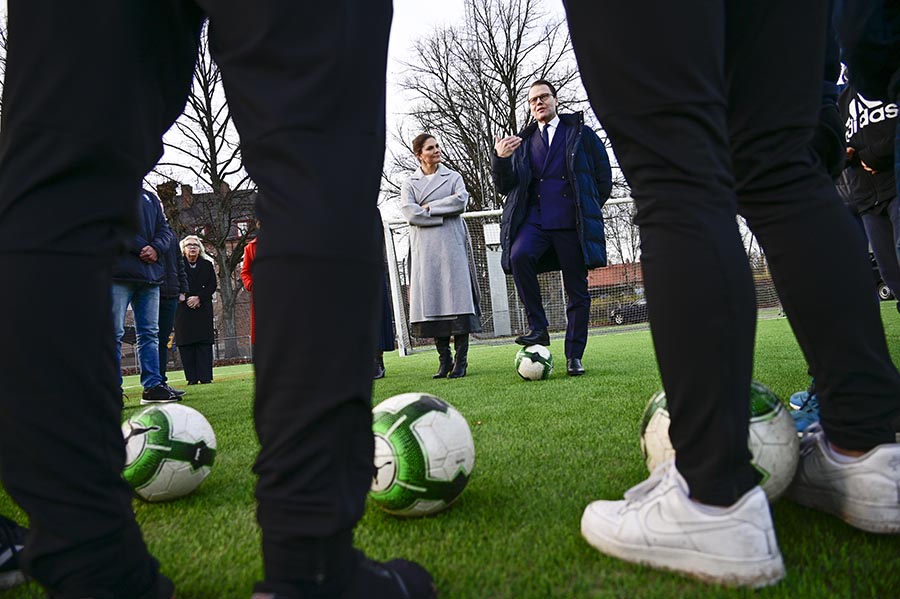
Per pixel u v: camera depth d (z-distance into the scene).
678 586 1.06
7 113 0.91
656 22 1.02
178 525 1.59
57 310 0.86
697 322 1.00
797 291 1.22
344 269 0.84
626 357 6.48
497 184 5.09
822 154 1.50
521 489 1.72
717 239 1.00
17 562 1.19
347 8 0.89
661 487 1.14
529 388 4.30
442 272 5.75
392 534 1.42
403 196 5.87
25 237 0.86
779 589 1.01
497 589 1.09
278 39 0.86
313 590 0.81
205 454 1.84
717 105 1.06
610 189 5.08
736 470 1.04
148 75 1.00
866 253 1.22
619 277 14.27
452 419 1.58
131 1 0.95
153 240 5.12
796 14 1.21
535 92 4.96
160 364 6.50
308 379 0.82
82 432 0.88
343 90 0.88
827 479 1.27
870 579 1.04
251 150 0.89
